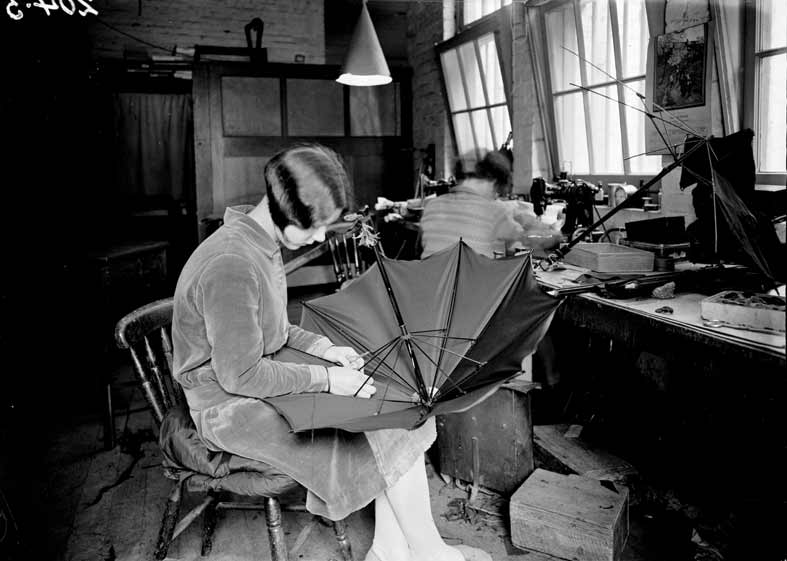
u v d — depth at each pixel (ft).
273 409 5.82
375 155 22.17
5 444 9.89
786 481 7.66
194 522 8.16
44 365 11.97
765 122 9.78
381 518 6.70
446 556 6.31
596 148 14.29
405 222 16.52
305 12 26.58
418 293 6.96
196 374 5.93
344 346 6.70
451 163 21.17
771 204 7.82
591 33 13.85
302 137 21.17
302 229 5.70
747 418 8.34
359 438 5.92
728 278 8.02
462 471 8.63
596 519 6.93
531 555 7.30
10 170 12.16
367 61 14.60
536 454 9.40
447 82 20.57
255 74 20.40
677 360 6.69
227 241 5.74
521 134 16.29
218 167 20.43
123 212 22.93
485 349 6.30
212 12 25.55
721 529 7.45
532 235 11.00
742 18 9.79
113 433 10.48
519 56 15.88
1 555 6.24
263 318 5.95
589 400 10.94
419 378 6.05
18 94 12.91
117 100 22.65
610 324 7.57
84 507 8.61
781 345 5.78
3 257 11.28
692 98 10.51
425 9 21.45
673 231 9.11
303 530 7.34
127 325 6.68
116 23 24.61
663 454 9.24
